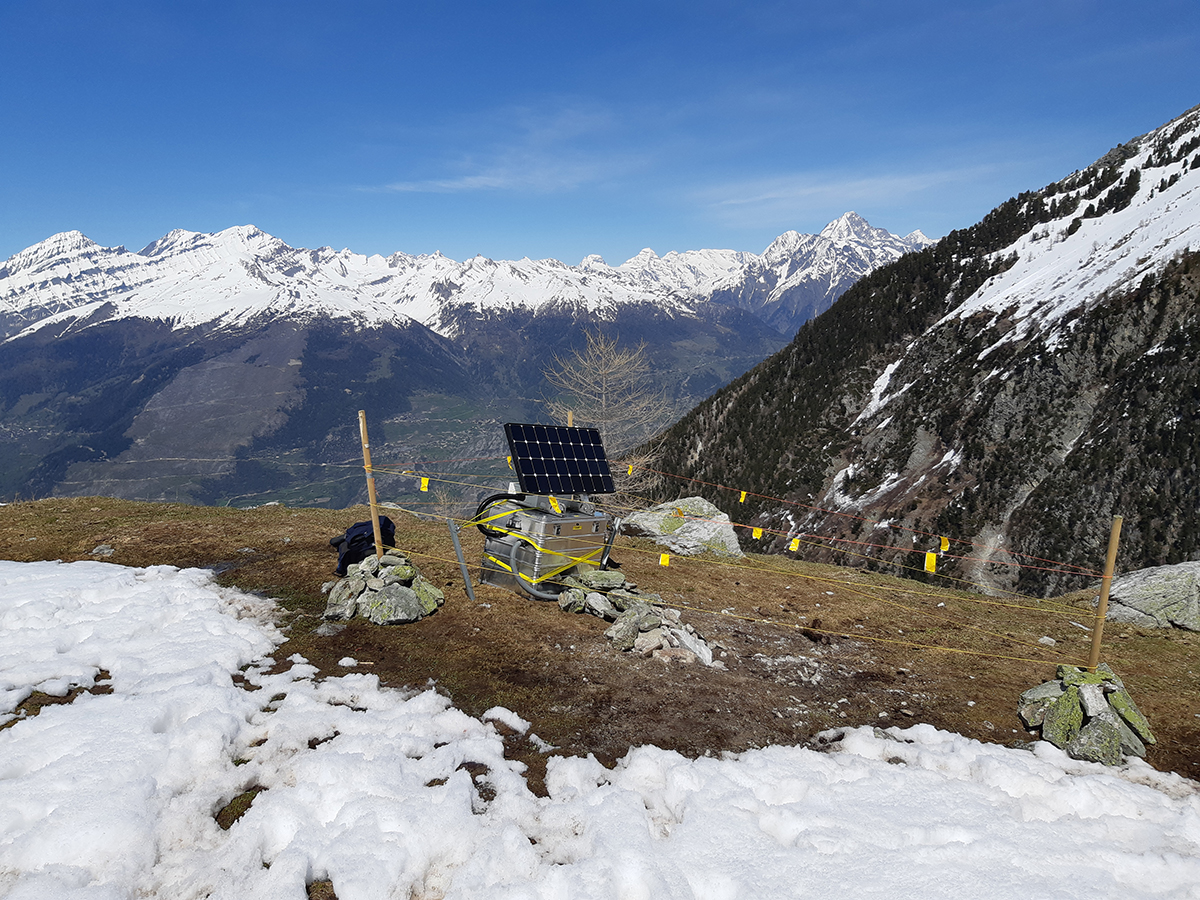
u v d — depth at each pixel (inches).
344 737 233.6
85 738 213.3
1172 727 294.5
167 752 210.4
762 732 273.0
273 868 164.9
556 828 192.5
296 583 426.0
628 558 576.7
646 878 167.5
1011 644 413.1
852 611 472.7
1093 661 319.9
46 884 150.9
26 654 288.2
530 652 336.8
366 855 169.3
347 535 434.6
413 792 201.3
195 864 167.6
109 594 375.9
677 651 341.4
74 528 547.8
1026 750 270.2
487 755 231.1
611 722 270.2
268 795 195.5
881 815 206.1
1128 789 231.5
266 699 263.6
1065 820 211.2
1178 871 183.9
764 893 166.4
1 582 383.9
